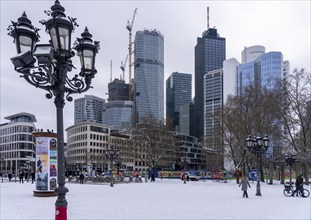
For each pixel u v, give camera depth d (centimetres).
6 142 13950
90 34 941
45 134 2586
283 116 5275
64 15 812
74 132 14975
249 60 18862
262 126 5497
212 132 6284
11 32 810
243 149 5391
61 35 795
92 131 14250
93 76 955
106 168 11894
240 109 5666
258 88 5703
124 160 12244
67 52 812
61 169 809
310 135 5406
